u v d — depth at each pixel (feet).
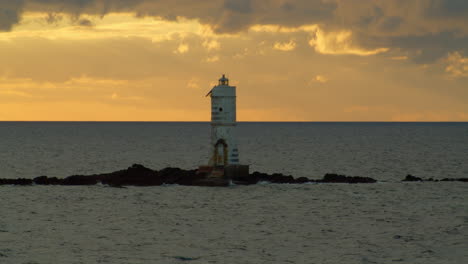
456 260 203.31
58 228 246.27
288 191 344.49
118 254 206.39
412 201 316.81
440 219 271.28
